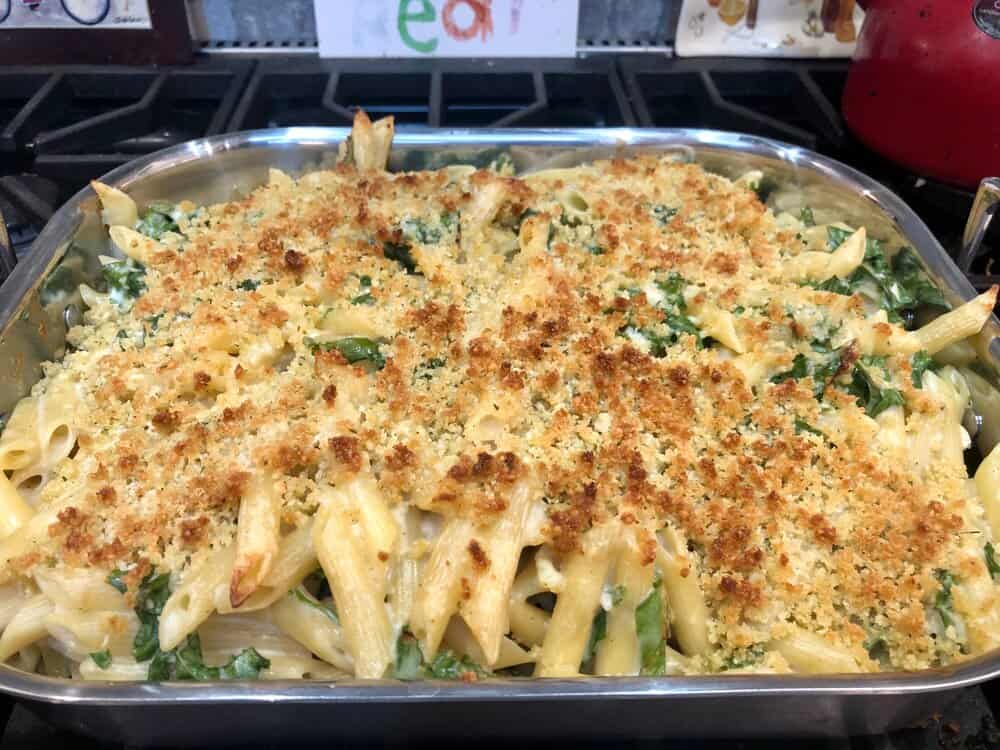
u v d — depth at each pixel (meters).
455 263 0.34
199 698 0.20
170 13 0.44
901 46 0.37
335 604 0.25
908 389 0.30
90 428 0.28
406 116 0.47
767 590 0.25
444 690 0.20
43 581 0.24
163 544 0.25
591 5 0.48
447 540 0.24
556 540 0.25
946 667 0.21
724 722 0.23
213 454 0.26
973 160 0.36
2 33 0.44
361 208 0.35
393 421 0.28
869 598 0.25
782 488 0.27
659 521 0.26
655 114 0.48
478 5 0.45
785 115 0.48
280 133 0.39
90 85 0.46
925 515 0.26
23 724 0.25
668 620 0.25
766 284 0.33
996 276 0.36
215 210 0.37
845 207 0.38
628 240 0.35
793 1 0.47
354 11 0.45
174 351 0.30
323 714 0.21
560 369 0.29
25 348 0.31
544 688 0.21
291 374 0.29
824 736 0.24
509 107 0.48
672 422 0.28
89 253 0.36
